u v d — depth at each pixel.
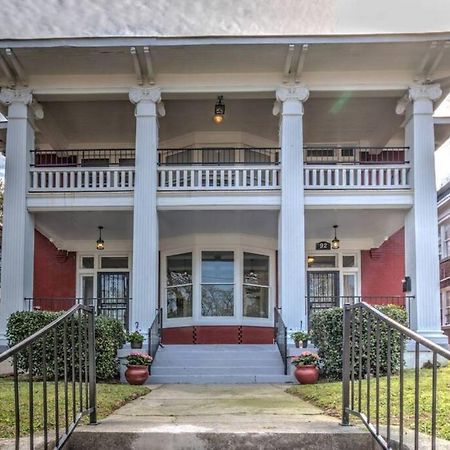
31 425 3.79
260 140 16.41
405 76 13.10
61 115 14.92
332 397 7.44
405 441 4.36
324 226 15.72
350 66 12.89
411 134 13.29
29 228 13.39
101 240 16.12
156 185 13.12
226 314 15.77
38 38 11.90
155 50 12.15
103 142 16.95
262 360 12.53
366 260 17.20
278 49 12.20
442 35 11.80
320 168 13.38
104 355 10.73
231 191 13.23
